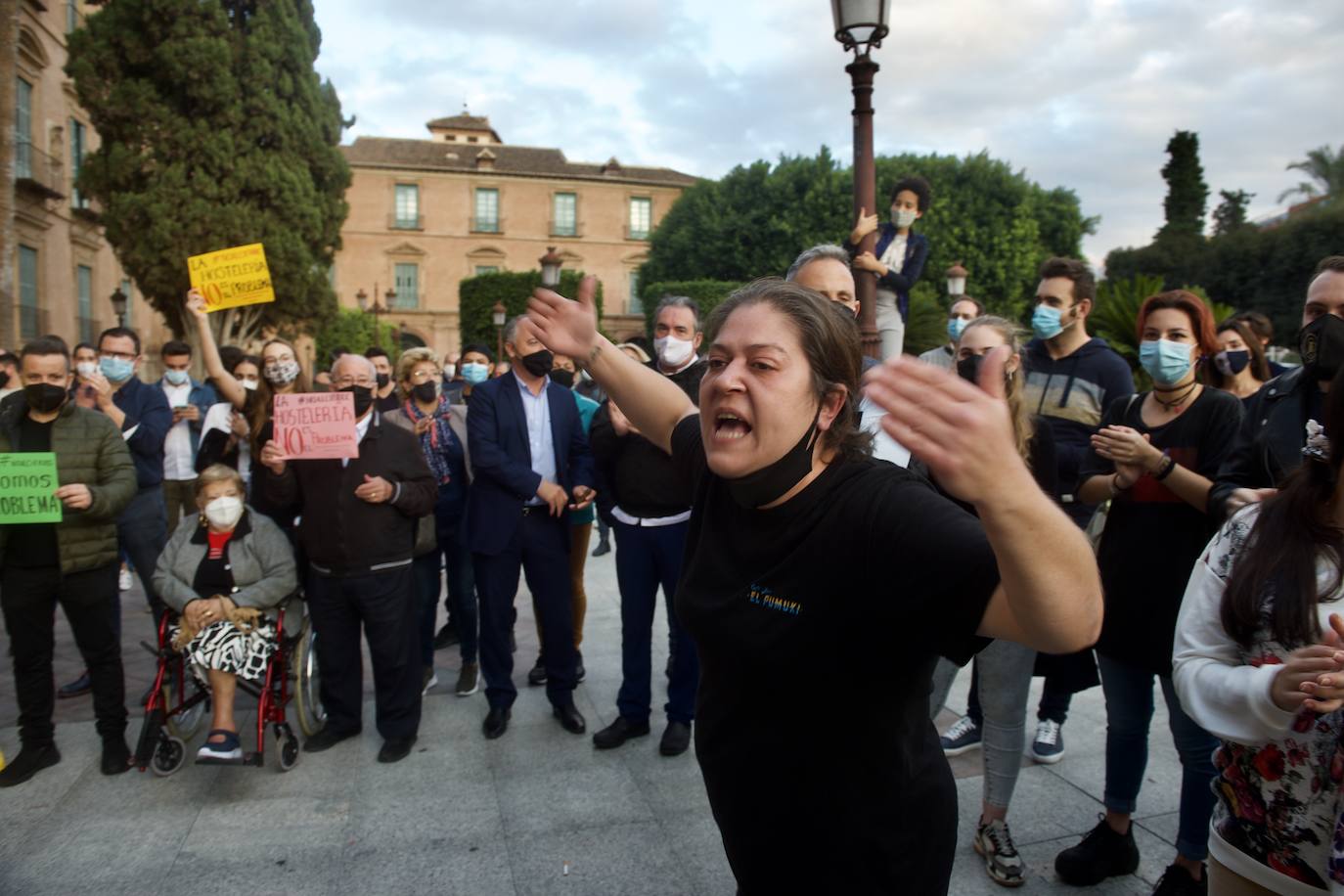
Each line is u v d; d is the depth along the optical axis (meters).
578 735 4.15
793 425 1.37
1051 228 32.75
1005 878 2.82
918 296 13.26
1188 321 2.84
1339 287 2.44
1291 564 1.61
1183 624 1.84
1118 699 2.85
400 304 46.09
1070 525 1.01
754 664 1.40
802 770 1.42
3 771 3.63
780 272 32.34
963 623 1.21
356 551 3.83
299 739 4.18
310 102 21.81
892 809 1.41
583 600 5.00
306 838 3.20
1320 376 2.19
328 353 38.22
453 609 4.90
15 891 2.86
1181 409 2.90
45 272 19.28
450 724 4.31
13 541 3.59
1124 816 2.86
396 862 3.04
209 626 3.64
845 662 1.34
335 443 3.77
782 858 1.49
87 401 4.90
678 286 32.44
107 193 19.84
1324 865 1.57
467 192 46.44
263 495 4.23
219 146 19.98
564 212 47.34
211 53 19.61
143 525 5.09
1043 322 3.59
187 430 6.34
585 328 1.90
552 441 4.39
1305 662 1.47
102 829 3.26
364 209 45.66
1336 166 32.88
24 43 17.94
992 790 2.89
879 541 1.28
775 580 1.38
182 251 19.67
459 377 7.93
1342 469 1.57
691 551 1.64
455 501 4.96
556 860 3.06
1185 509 2.72
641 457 3.97
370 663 5.26
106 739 3.73
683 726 3.95
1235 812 1.71
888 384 1.01
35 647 3.69
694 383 3.89
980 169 30.03
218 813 3.39
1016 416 2.71
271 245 20.66
